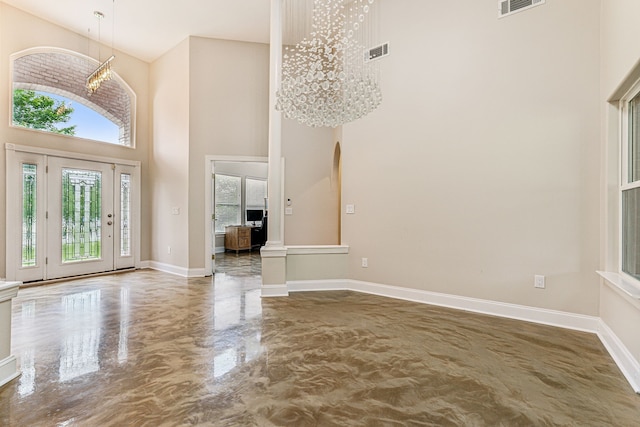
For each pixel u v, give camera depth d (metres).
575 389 1.93
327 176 5.74
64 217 5.06
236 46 5.52
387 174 4.10
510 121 3.23
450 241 3.62
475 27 3.43
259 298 4.02
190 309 3.55
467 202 3.50
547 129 3.04
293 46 5.42
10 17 4.45
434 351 2.46
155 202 6.02
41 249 4.80
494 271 3.34
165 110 5.80
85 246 5.33
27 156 4.63
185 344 2.60
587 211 2.88
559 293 3.00
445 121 3.64
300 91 2.76
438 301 3.71
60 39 4.97
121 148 5.74
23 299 3.95
